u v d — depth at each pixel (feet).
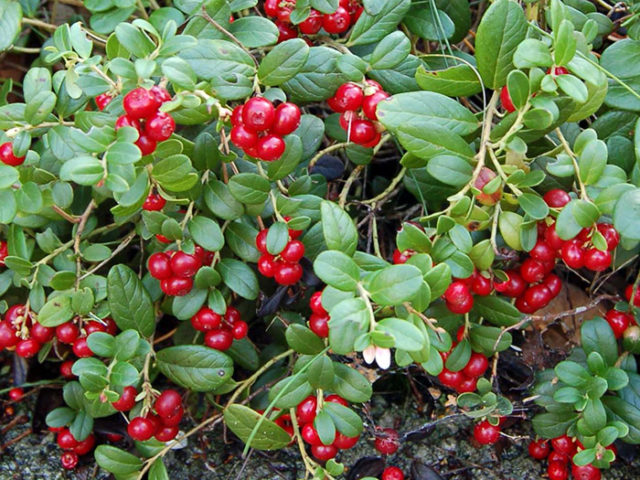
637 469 0.90
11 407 0.96
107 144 0.65
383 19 0.78
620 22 0.85
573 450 0.82
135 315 0.77
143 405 0.77
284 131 0.66
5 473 0.91
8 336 0.78
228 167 0.80
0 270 0.86
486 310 0.77
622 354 0.83
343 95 0.71
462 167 0.70
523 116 0.69
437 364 0.70
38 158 0.75
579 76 0.70
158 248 0.82
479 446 0.92
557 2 0.69
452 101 0.70
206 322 0.78
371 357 0.63
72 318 0.78
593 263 0.68
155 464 0.81
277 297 0.83
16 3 0.82
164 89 0.68
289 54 0.70
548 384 0.83
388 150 0.98
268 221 0.83
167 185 0.71
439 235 0.71
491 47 0.70
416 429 0.88
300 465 0.91
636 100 0.77
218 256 0.79
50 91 0.70
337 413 0.73
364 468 0.89
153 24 0.79
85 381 0.73
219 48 0.71
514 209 0.75
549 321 0.91
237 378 0.93
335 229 0.68
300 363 0.75
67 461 0.90
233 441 0.92
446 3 0.85
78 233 0.79
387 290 0.64
